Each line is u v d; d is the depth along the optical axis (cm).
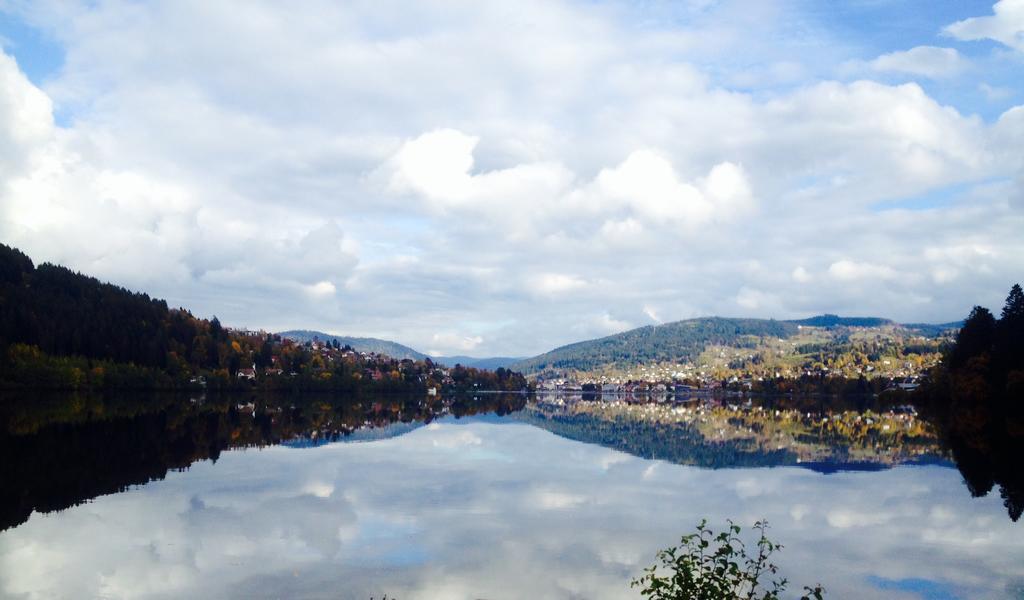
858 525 3247
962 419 10350
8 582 2250
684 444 7169
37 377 13425
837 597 2267
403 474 4578
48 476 4212
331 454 5644
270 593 2180
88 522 3067
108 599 2111
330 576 2353
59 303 16812
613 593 2233
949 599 2258
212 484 4066
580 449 6494
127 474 4369
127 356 16812
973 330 12531
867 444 6969
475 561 2550
